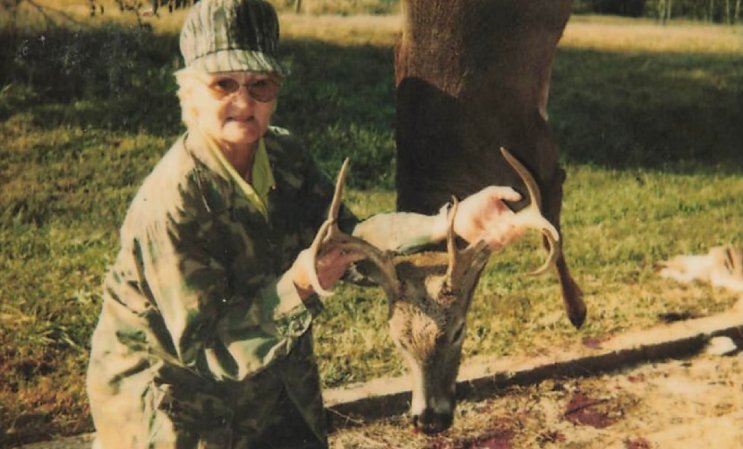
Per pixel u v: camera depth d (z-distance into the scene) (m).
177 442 2.71
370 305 5.78
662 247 7.12
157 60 9.03
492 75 3.86
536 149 4.13
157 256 2.56
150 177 2.63
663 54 12.88
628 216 7.88
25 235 6.55
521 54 3.93
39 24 8.44
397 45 4.07
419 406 2.81
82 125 8.25
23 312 5.46
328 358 5.18
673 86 11.65
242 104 2.56
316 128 8.97
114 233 6.70
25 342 5.15
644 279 6.49
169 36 9.21
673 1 14.27
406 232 2.85
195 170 2.58
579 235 7.28
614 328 5.71
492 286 6.16
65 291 5.77
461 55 3.83
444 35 3.83
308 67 10.14
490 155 3.92
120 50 8.06
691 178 9.19
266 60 2.55
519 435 4.72
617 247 7.01
